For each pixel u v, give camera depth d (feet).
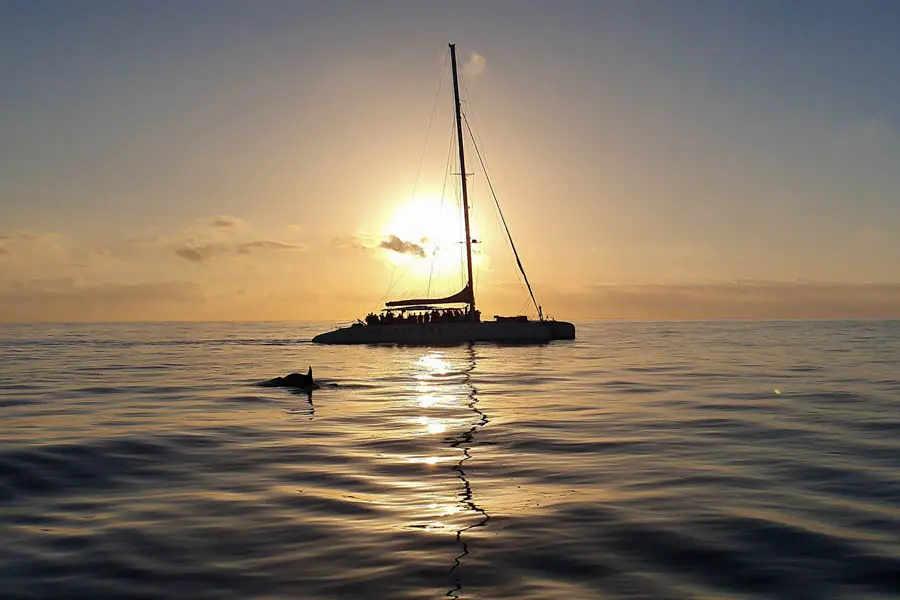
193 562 38.47
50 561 38.73
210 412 92.02
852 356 197.06
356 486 54.29
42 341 347.36
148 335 451.53
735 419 84.07
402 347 237.86
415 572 36.86
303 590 34.71
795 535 41.98
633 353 209.97
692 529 43.24
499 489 53.11
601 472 58.23
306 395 110.11
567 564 37.88
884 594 34.09
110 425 81.05
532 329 239.71
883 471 57.26
